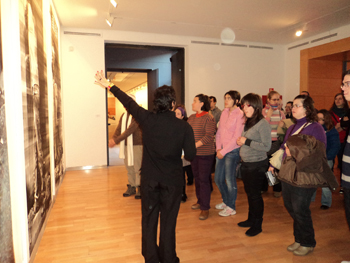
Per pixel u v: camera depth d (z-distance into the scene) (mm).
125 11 4977
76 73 5879
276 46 7457
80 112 5949
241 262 2193
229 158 3012
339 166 4164
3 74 1560
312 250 2340
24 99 1980
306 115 2199
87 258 2271
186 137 1832
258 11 5051
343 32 5949
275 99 3795
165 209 1846
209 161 3037
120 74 10484
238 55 7090
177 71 7172
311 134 2131
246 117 2660
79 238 2643
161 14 5156
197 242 2535
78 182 4809
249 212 2871
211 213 3297
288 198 2275
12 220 1669
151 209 1879
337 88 7184
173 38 6523
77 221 3062
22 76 1934
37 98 2506
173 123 1806
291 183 2129
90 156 6066
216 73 6922
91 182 4809
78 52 5871
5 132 1560
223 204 3469
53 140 3656
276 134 3809
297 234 2324
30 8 2293
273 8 4914
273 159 2400
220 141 3129
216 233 2730
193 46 6688
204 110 3105
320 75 6988
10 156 1669
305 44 6902
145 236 1904
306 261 2205
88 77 5957
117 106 16000
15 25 1794
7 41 1680
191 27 5949
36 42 2533
